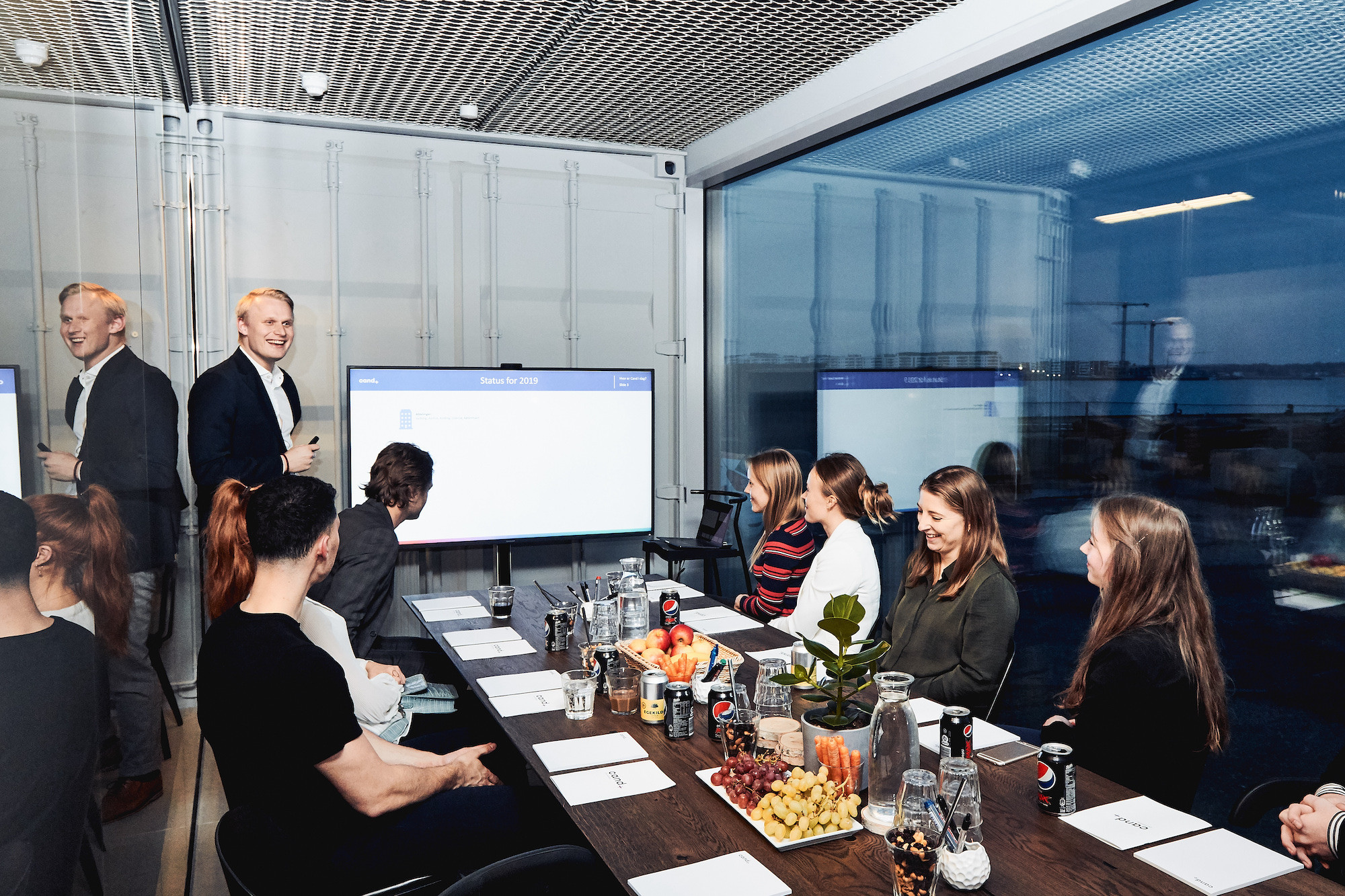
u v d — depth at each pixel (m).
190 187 4.19
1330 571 2.33
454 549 4.77
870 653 1.61
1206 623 1.88
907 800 1.32
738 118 4.72
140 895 1.52
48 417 0.81
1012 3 3.08
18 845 0.72
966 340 3.64
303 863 1.61
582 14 3.35
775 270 4.91
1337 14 2.32
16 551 0.71
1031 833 1.48
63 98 0.92
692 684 2.19
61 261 0.89
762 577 3.50
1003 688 2.37
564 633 2.67
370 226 4.66
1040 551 3.33
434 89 4.18
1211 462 2.66
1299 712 2.41
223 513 2.32
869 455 4.16
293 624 1.80
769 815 1.49
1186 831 1.48
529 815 1.92
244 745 1.68
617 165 5.20
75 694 0.91
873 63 3.75
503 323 4.97
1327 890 1.29
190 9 3.25
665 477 5.44
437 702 2.90
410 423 4.58
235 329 4.39
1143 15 2.81
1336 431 2.32
